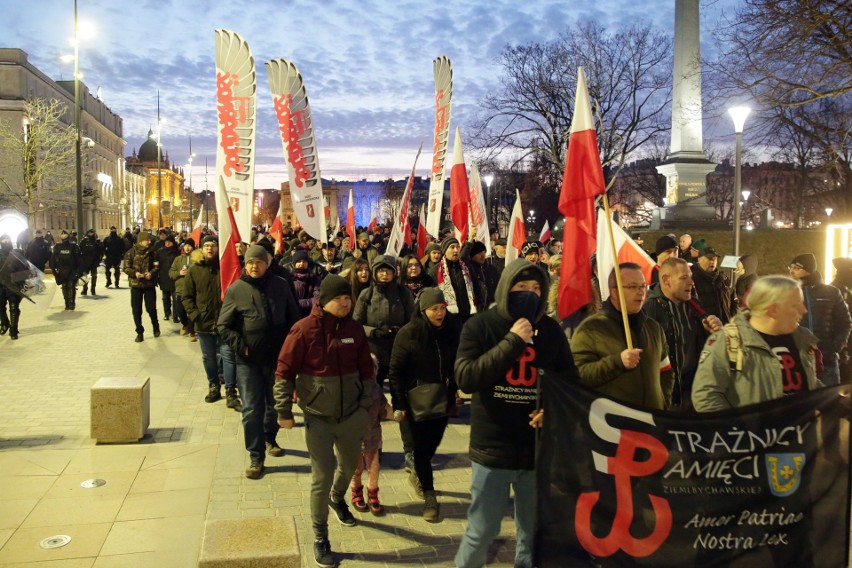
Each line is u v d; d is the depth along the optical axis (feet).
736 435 11.50
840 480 11.53
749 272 28.55
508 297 12.51
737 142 46.55
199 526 16.84
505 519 17.63
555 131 127.95
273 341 20.45
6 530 16.43
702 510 11.48
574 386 11.66
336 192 383.86
